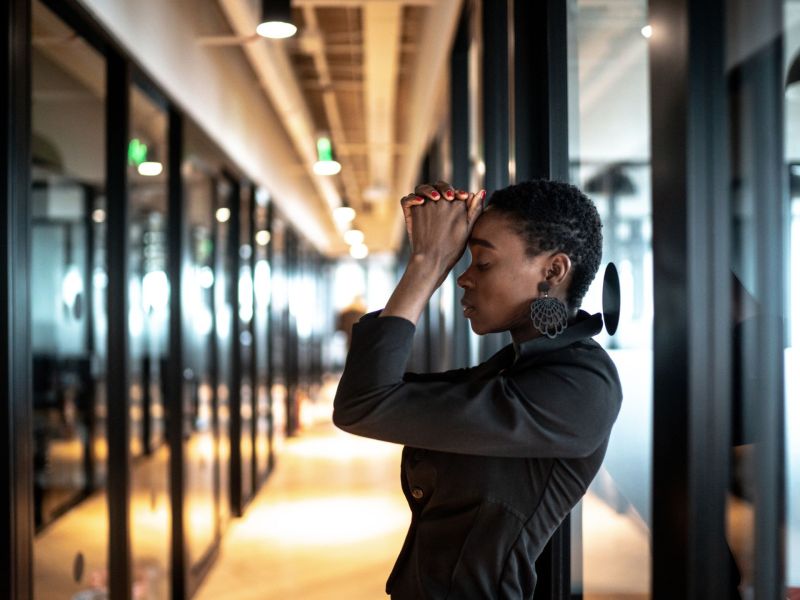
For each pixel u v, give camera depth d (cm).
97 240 574
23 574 266
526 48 235
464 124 477
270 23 373
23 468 267
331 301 2297
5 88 259
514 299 118
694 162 101
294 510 746
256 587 526
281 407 1165
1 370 259
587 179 197
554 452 109
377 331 113
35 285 536
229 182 739
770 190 93
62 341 551
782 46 90
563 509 116
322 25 724
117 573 383
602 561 180
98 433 548
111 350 388
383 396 109
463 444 109
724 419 100
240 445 723
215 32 593
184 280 507
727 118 99
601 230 122
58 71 437
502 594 116
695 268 100
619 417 164
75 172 522
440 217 119
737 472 99
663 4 110
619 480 162
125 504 386
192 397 542
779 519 96
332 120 983
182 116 498
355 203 1795
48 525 381
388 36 584
